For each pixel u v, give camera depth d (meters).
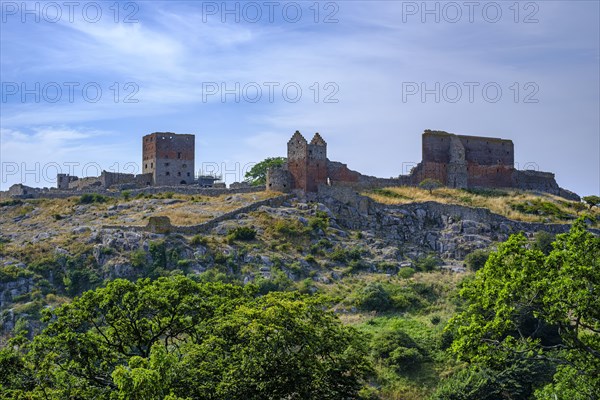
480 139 165.25
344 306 101.12
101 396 53.06
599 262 53.12
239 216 126.38
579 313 51.72
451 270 115.69
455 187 158.38
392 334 87.88
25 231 131.12
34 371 57.09
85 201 147.38
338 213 131.88
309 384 56.72
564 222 134.88
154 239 113.69
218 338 55.81
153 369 49.00
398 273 113.25
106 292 62.44
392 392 79.75
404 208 133.88
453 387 75.62
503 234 127.94
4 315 97.00
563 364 57.53
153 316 63.62
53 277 108.19
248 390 53.94
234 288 67.81
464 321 62.81
